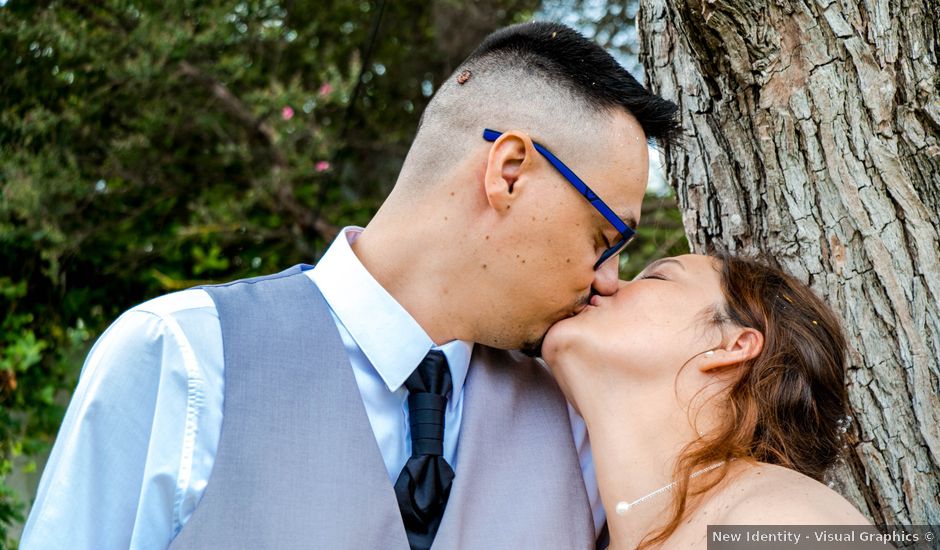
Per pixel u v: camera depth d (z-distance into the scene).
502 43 1.57
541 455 1.56
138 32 3.72
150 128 3.90
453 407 1.53
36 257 3.87
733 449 1.39
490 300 1.49
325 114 4.25
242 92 4.12
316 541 1.31
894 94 1.55
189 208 4.07
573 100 1.48
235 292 1.48
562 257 1.47
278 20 4.11
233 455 1.33
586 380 1.50
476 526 1.44
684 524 1.36
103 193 3.95
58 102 3.78
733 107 1.67
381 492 1.37
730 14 1.55
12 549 3.51
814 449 1.47
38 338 3.88
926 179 1.55
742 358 1.47
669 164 1.88
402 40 4.34
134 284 4.07
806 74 1.58
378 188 4.40
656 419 1.46
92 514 1.35
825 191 1.61
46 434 3.78
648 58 1.92
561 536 1.49
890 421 1.59
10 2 3.71
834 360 1.51
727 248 1.76
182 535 1.28
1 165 3.64
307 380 1.41
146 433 1.38
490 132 1.48
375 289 1.49
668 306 1.52
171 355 1.39
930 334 1.56
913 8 1.55
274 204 4.03
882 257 1.58
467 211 1.48
